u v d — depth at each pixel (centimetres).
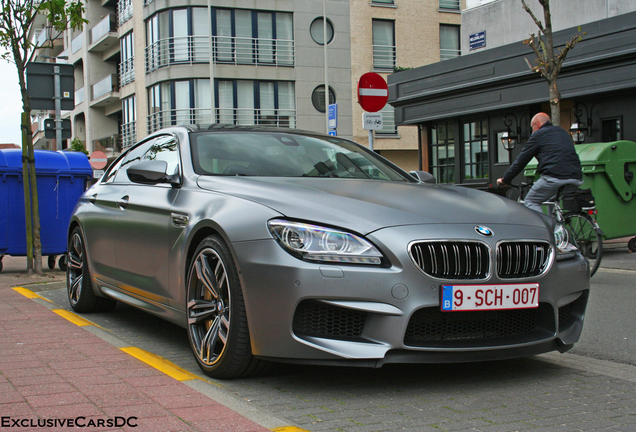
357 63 3244
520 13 1478
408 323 315
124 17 3603
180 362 391
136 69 3419
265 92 3159
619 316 550
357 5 3228
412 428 276
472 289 322
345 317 319
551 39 952
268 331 322
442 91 1559
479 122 1551
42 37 4844
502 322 340
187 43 3078
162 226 414
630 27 1134
